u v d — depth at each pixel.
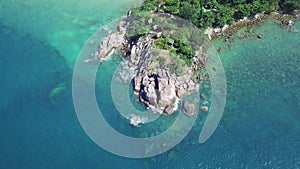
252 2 106.38
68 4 115.44
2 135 78.31
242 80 90.44
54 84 89.19
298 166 73.06
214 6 105.69
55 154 74.56
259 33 102.75
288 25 104.81
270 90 88.38
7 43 102.50
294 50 98.44
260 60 95.62
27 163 73.50
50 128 79.19
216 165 73.00
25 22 109.62
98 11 112.19
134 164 72.56
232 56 96.56
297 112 83.56
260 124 80.75
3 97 86.38
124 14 110.50
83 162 73.00
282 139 77.88
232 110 83.38
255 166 73.12
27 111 83.00
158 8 105.75
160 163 73.00
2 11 114.00
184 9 100.44
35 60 96.56
